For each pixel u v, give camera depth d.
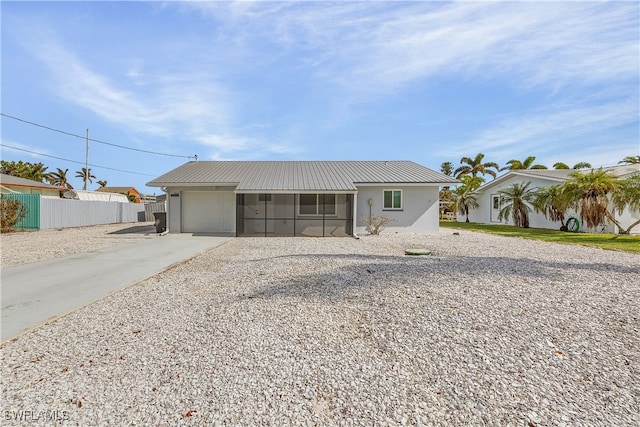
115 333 3.79
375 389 2.63
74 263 8.31
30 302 5.05
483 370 2.90
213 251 10.36
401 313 4.27
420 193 16.27
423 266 7.28
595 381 2.71
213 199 16.39
